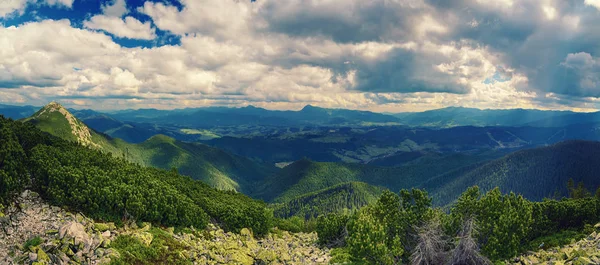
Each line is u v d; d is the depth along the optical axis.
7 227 26.06
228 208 50.72
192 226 40.47
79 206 32.28
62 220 29.00
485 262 36.38
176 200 41.69
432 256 37.69
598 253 33.28
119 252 27.55
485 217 41.28
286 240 53.25
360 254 37.75
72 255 24.94
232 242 40.41
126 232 31.89
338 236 50.88
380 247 36.72
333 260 40.00
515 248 38.75
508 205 42.44
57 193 31.58
